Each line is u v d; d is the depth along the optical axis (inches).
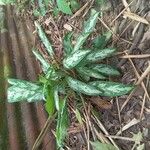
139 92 14.6
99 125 14.9
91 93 14.8
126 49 15.7
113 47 15.9
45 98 15.5
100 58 15.2
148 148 13.5
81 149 15.0
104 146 14.1
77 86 15.0
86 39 16.9
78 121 15.6
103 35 16.5
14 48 20.7
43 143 15.6
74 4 18.4
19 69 19.1
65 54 16.8
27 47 20.2
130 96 14.7
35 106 17.2
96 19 16.1
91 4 18.0
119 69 15.5
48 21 19.8
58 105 14.8
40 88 15.5
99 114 15.3
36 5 21.2
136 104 14.5
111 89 14.6
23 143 15.9
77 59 14.8
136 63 15.2
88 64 15.6
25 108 17.2
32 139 15.8
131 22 16.0
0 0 23.1
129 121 14.4
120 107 14.8
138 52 15.3
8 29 22.2
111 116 14.9
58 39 18.6
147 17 15.6
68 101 15.9
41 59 16.6
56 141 15.4
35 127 16.3
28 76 18.7
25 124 16.6
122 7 16.6
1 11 23.3
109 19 16.9
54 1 19.9
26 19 21.8
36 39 20.0
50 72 15.5
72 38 17.9
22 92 15.6
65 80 15.4
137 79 14.8
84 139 15.0
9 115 17.0
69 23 18.6
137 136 13.9
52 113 15.3
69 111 15.9
